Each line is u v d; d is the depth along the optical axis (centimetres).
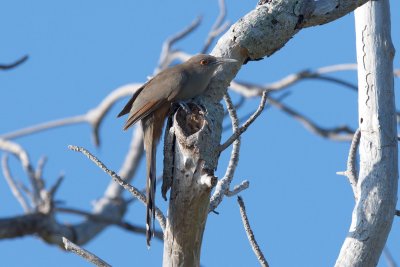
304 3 1072
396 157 1154
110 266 992
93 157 1027
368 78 1214
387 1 1257
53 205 2211
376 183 1128
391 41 1238
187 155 921
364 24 1245
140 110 1217
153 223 1022
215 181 904
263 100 949
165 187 955
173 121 959
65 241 1000
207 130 930
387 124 1173
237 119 1074
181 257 964
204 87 1048
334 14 1081
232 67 1061
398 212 1125
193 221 942
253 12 1073
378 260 1098
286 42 1085
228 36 1071
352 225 1109
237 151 1065
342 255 1094
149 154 1214
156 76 1257
